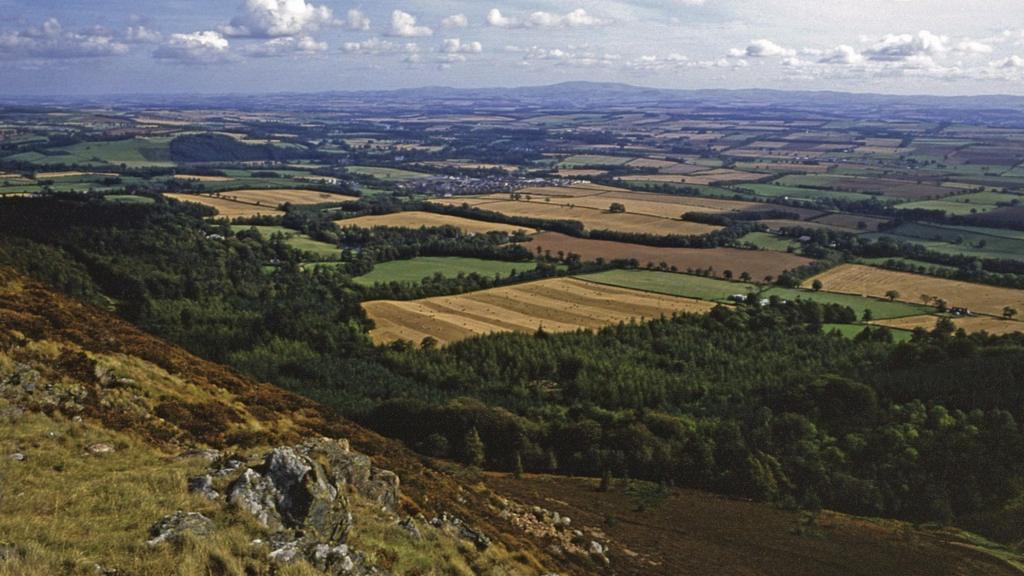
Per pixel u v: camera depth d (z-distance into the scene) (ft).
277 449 78.33
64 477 70.13
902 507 209.97
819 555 172.35
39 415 84.58
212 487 72.84
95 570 53.62
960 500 208.95
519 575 93.91
